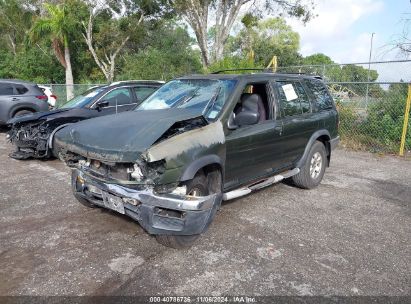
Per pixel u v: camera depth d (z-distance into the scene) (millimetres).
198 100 4434
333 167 7754
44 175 6602
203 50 22109
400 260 3680
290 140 5172
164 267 3438
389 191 6043
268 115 4934
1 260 3537
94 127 3830
